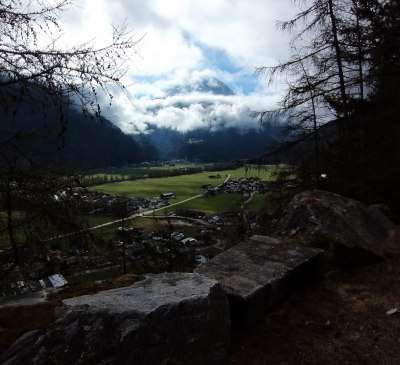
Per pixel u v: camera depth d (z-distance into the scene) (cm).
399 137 1368
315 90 1428
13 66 390
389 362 421
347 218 768
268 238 677
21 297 371
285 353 440
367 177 1459
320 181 1529
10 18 387
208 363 392
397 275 630
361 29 1373
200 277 442
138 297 374
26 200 438
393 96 1404
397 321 497
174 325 359
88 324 317
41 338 295
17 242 461
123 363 318
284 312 525
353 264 683
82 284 410
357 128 1527
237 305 474
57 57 404
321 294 582
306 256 608
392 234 798
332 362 425
